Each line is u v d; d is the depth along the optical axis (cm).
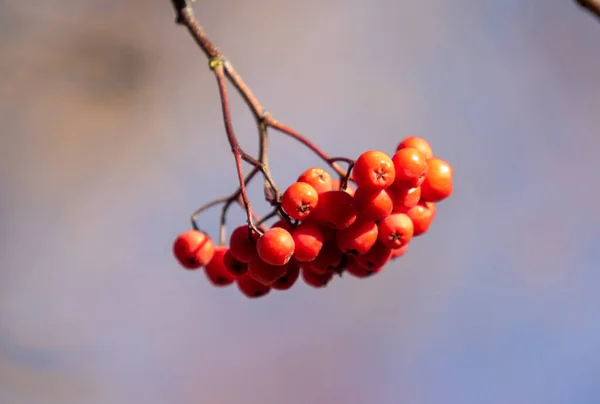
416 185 57
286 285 58
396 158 57
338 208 56
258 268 57
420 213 58
